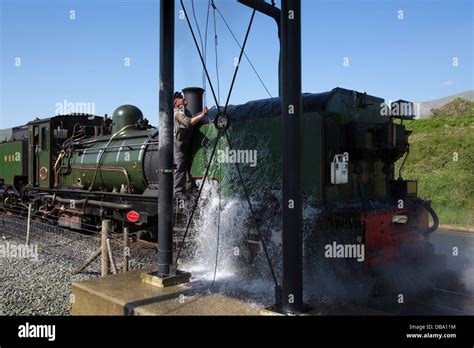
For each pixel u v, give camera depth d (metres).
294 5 3.40
